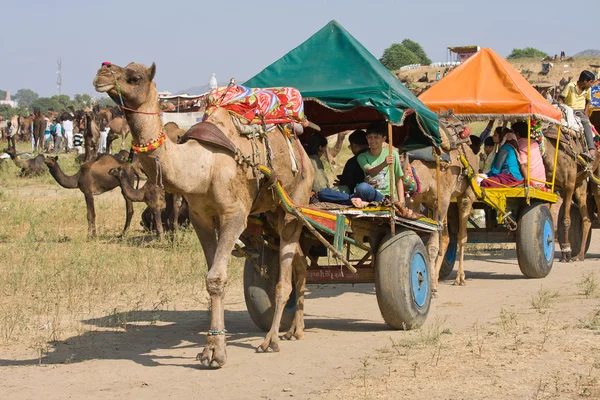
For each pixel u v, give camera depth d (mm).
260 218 10570
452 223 16141
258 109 9438
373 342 10094
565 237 18188
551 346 9359
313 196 10820
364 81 10609
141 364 9156
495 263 18219
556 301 12711
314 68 11094
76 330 11055
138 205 27516
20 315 11766
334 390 7844
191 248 17812
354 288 15234
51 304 12820
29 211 24219
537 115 15453
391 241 10602
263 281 10969
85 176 20719
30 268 15445
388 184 10969
